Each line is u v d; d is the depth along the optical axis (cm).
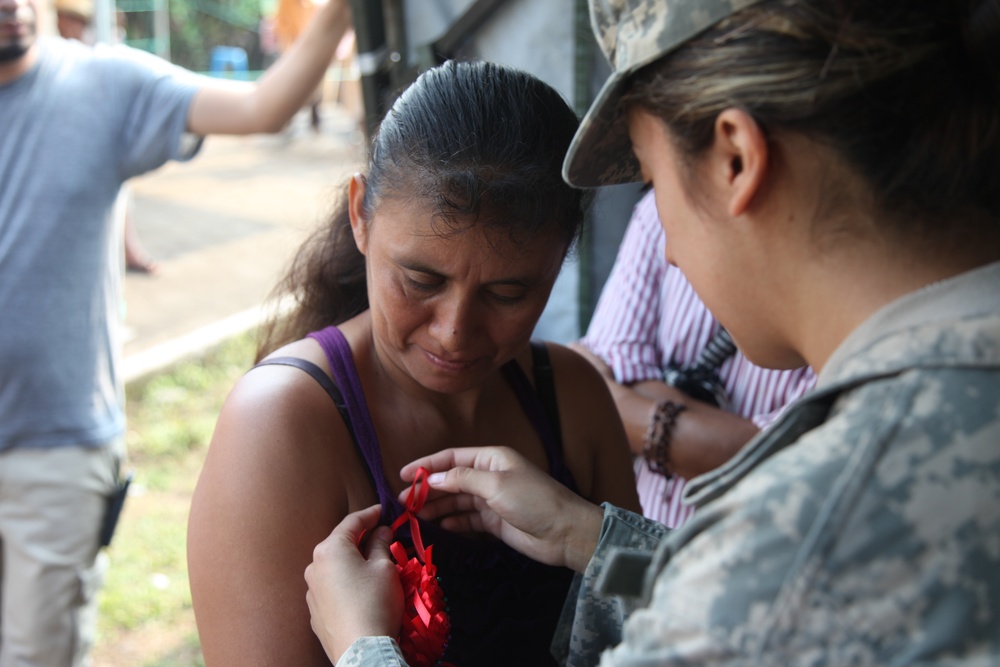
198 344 525
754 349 85
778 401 179
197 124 246
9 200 226
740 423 177
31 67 230
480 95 105
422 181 102
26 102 229
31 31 226
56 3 393
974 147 70
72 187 230
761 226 77
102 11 355
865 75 69
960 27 69
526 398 132
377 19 243
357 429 115
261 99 246
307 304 137
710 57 74
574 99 236
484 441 128
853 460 67
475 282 105
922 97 70
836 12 70
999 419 66
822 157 73
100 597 325
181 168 960
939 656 63
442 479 114
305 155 1045
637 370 186
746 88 72
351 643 95
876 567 65
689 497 81
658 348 192
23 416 229
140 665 298
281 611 106
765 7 72
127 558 347
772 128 73
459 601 116
